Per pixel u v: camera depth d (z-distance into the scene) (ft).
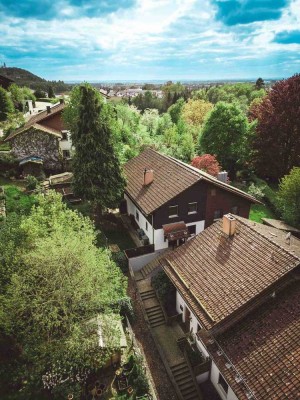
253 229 65.77
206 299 58.70
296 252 62.44
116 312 64.23
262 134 155.33
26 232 57.57
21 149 128.67
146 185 98.07
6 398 47.11
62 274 52.11
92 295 52.54
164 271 73.36
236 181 158.10
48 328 48.01
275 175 161.58
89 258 53.67
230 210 98.84
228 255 64.34
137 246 94.79
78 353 46.75
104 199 91.86
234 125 152.76
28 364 51.06
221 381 56.44
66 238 55.88
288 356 45.83
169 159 104.42
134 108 246.27
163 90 538.06
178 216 90.84
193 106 272.31
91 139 86.69
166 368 61.21
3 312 46.65
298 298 52.49
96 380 52.70
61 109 135.33
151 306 75.46
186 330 70.13
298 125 148.46
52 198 71.00
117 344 52.70
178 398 56.65
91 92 86.33
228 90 468.34
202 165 130.93
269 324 51.24
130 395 50.67
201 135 164.76
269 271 56.08
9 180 120.98
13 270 51.96
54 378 48.67
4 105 174.19
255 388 44.52
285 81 156.35
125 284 65.26
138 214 101.45
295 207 109.29
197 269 65.87
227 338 52.34
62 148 138.00
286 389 42.52
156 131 215.31
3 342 52.95
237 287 57.16
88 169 88.38
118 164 93.81
